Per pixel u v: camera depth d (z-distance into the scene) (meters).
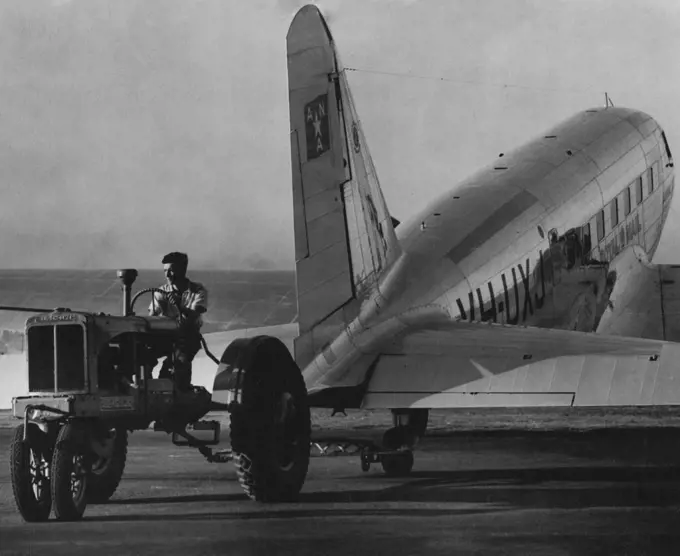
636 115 23.81
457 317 15.59
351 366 11.69
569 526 9.02
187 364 10.73
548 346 11.45
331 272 12.05
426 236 16.59
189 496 11.26
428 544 8.26
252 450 10.30
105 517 9.88
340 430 20.66
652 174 23.30
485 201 18.36
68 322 9.88
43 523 9.57
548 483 12.07
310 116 12.05
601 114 23.31
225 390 10.32
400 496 10.98
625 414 25.88
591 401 10.54
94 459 10.87
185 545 8.37
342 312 12.02
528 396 10.78
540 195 19.33
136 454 16.25
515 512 9.80
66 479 9.56
